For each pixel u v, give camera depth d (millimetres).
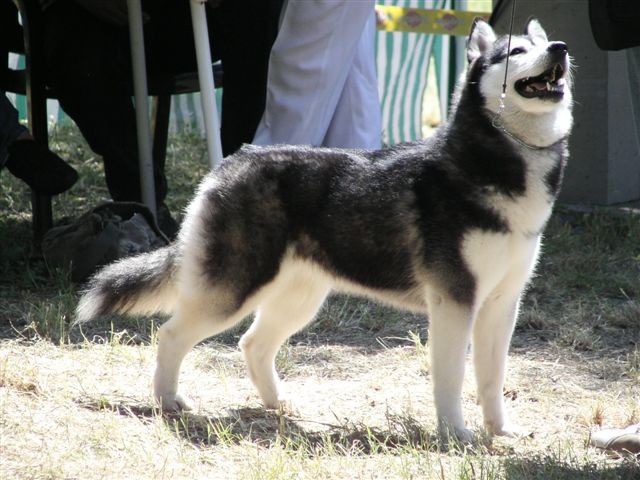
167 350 7258
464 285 6641
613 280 11562
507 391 8117
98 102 11641
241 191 7086
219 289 7086
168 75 13266
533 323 10078
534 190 6609
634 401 7832
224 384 8008
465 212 6582
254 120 12234
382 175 6953
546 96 6461
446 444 6652
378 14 15344
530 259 6832
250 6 11922
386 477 6047
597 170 14711
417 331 9617
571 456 6445
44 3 11805
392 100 17453
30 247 12023
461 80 7105
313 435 7023
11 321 9422
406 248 6848
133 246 10820
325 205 7031
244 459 6312
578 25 14445
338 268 7180
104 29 11703
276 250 7113
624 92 14602
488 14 15641
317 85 11305
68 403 7133
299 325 7609
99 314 7598
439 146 6840
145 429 6715
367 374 8570
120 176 11945
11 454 6039
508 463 6148
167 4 12508
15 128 10430
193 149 17359
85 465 5965
